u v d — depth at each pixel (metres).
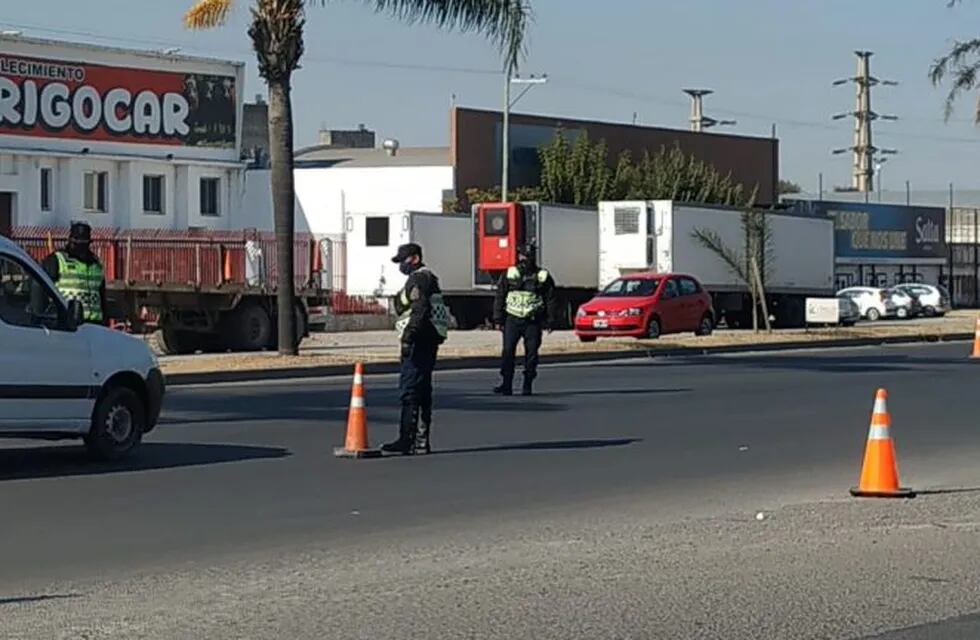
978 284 85.56
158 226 49.44
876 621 8.40
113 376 14.73
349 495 12.96
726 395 22.92
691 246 46.22
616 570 9.70
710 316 38.72
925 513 12.02
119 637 7.84
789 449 16.47
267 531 11.21
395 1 26.92
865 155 103.56
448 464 14.99
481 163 59.06
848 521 11.63
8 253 13.87
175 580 9.38
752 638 7.99
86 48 47.09
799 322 51.34
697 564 9.93
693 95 101.06
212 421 18.62
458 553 10.32
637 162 65.62
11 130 45.34
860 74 103.06
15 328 13.78
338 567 9.81
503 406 20.95
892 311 60.56
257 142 84.44
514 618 8.34
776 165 73.19
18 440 16.58
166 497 12.76
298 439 16.83
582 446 16.56
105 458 14.79
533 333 22.66
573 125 63.16
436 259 46.06
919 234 80.31
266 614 8.38
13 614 8.39
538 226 45.72
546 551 10.39
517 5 27.08
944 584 9.38
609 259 46.38
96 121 47.50
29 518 11.70
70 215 46.97
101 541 10.75
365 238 47.62
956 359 32.53
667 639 7.94
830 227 52.94
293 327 28.33
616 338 36.19
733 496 13.09
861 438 17.50
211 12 26.91
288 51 27.23
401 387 15.67
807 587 9.25
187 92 50.06
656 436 17.55
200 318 32.50
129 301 31.19
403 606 8.60
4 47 45.12
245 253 34.59
